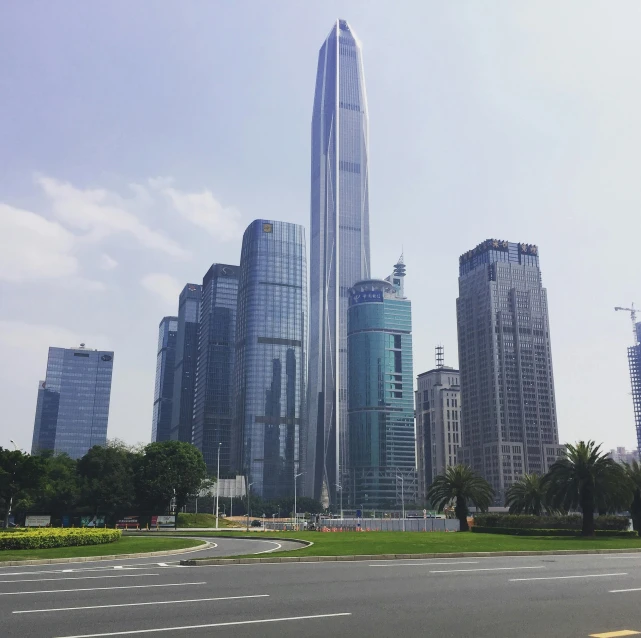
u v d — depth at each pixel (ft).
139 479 408.87
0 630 47.21
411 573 88.69
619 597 65.05
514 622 51.24
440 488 306.96
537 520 281.33
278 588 70.90
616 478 223.71
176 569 94.32
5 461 294.87
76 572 89.10
